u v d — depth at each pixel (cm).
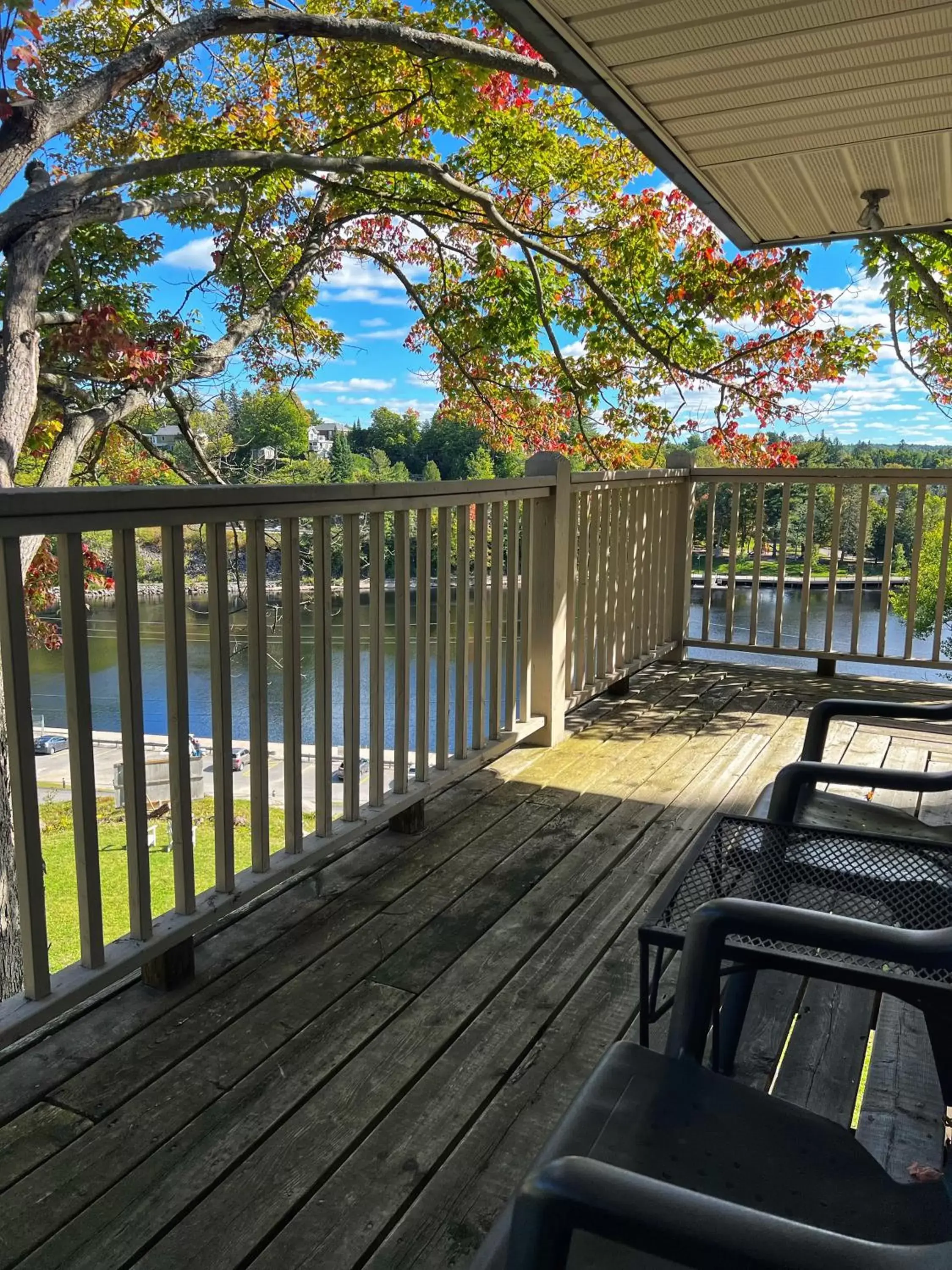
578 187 803
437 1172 139
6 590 142
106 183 541
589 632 411
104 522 156
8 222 506
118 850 908
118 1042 171
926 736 380
